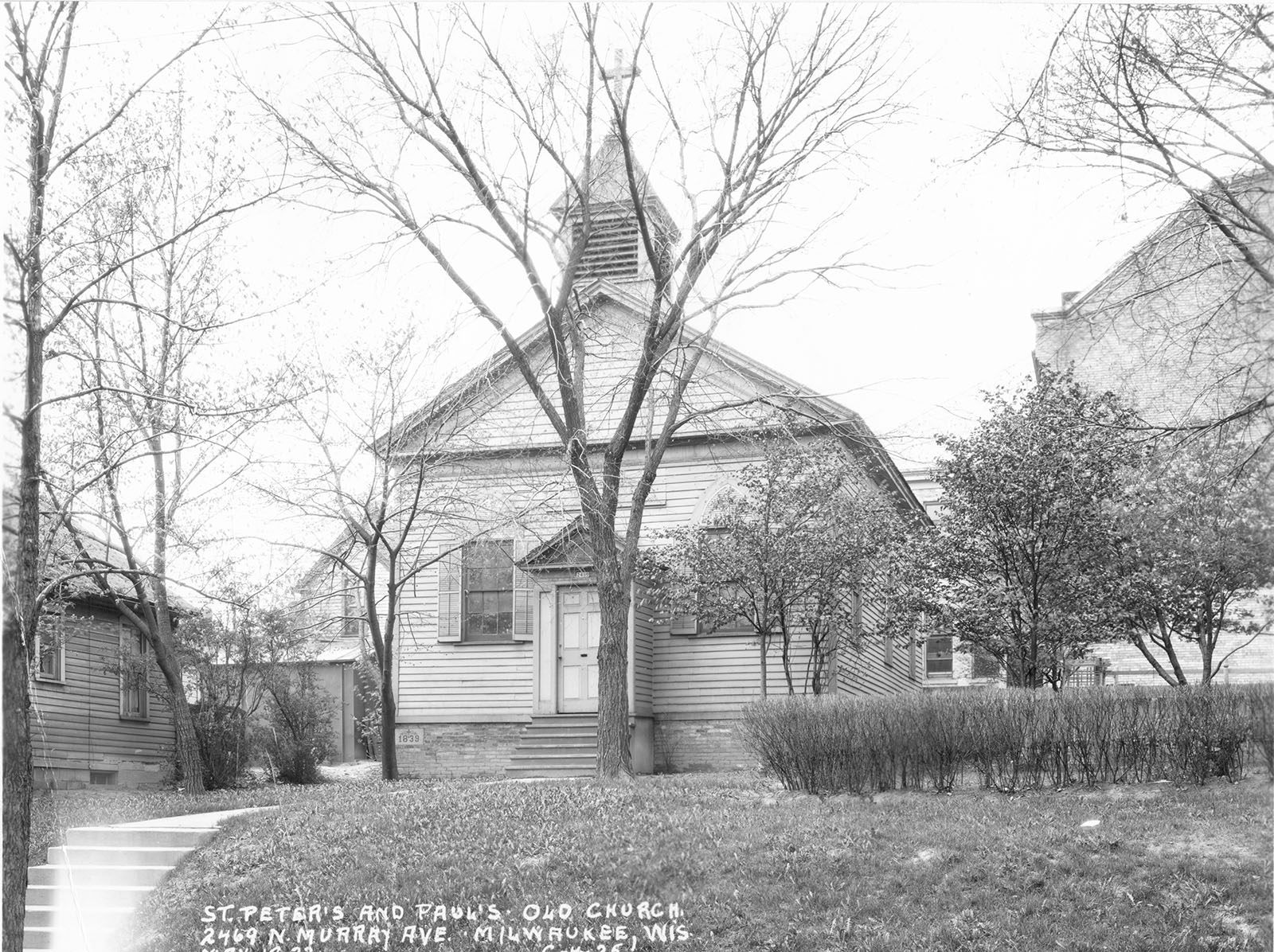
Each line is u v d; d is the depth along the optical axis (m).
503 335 19.25
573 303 24.17
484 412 23.67
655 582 23.36
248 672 24.92
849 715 14.18
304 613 25.30
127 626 28.12
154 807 18.33
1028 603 16.27
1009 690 13.95
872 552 20.78
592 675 24.02
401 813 14.38
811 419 19.91
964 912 10.09
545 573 24.28
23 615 9.39
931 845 11.44
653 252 18.91
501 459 25.05
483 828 13.30
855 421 19.02
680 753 23.59
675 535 21.89
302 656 25.69
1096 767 13.42
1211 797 12.15
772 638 23.53
